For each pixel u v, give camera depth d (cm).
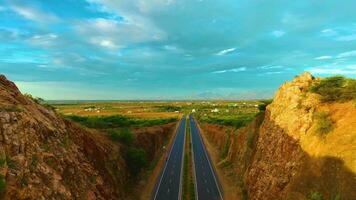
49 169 3086
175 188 5981
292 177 3569
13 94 3562
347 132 3222
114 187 4691
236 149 7431
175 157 8969
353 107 3512
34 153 3052
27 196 2602
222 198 5416
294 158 3731
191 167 7706
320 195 2962
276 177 3922
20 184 2609
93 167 4219
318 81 4359
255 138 5872
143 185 6069
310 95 4056
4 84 3634
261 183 4331
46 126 3569
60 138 3747
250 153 5878
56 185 3017
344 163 2956
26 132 3109
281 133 4266
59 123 4019
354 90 3784
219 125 12094
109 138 6303
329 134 3384
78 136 4369
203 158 8812
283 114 4412
